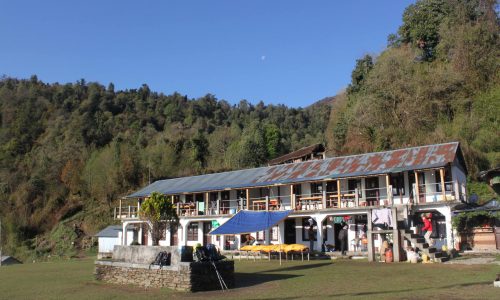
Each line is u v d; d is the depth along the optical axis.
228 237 35.34
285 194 33.25
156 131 89.00
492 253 22.77
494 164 33.72
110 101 102.56
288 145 72.56
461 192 27.36
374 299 11.35
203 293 13.86
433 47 47.75
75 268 26.88
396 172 26.48
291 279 16.64
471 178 33.53
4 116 89.69
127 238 42.12
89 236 55.09
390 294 12.07
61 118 87.12
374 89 45.62
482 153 35.09
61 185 66.69
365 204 28.27
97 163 66.44
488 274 15.31
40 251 54.28
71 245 53.94
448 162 25.28
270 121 100.56
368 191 29.50
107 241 44.59
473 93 40.78
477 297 10.93
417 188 26.09
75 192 65.75
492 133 36.28
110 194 63.12
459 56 42.34
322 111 102.56
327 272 18.50
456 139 37.09
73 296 14.20
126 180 64.00
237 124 95.62
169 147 68.81
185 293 13.91
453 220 24.80
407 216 24.80
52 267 29.11
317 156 42.25
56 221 61.31
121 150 68.25
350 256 25.64
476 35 42.28
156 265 15.63
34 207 64.44
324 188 29.88
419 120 41.19
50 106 93.38
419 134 40.28
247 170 37.38
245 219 23.98
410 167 26.27
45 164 70.31
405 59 45.72
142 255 16.81
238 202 35.25
